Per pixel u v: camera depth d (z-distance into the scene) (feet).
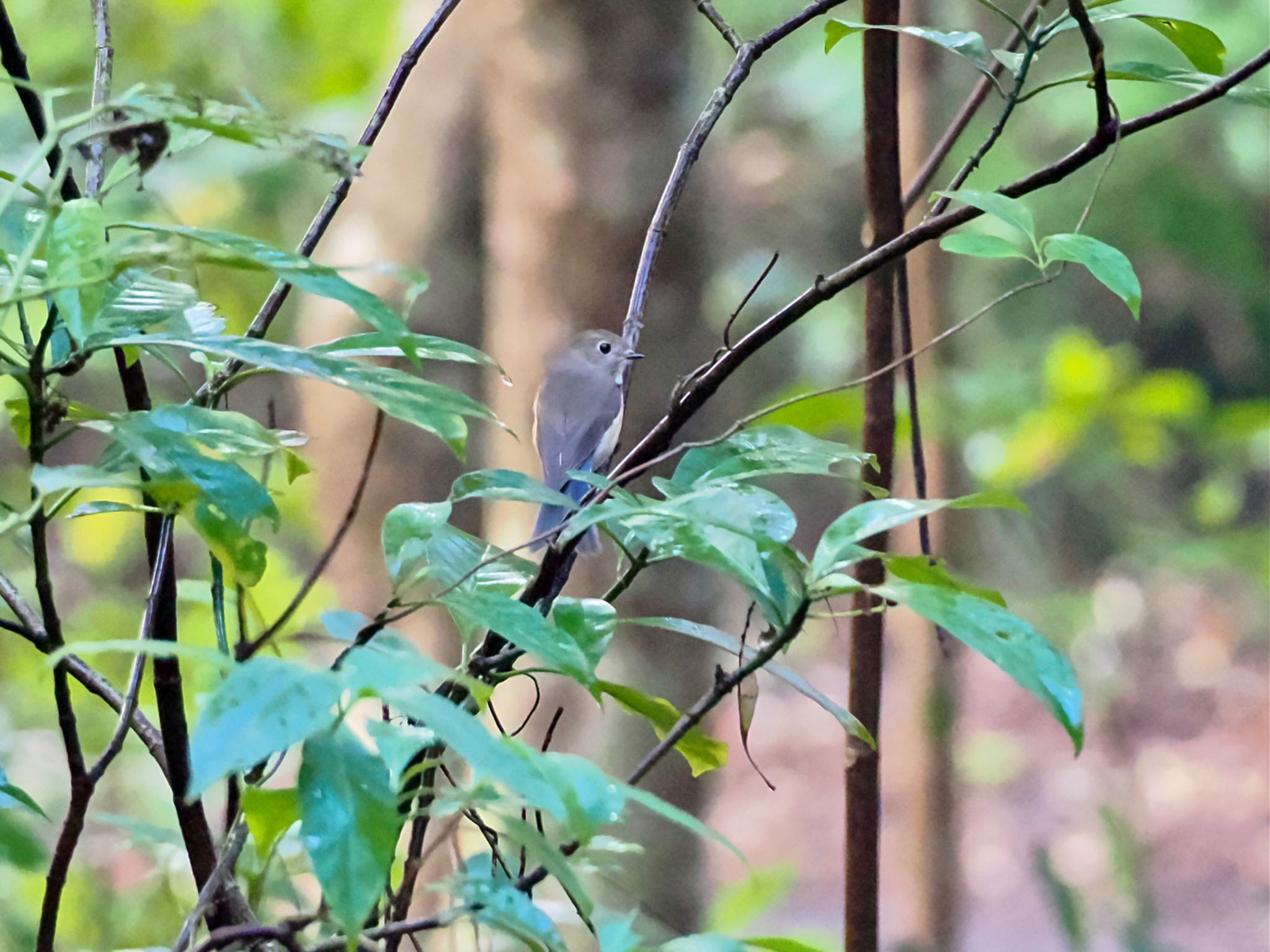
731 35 15.31
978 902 60.80
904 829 46.14
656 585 31.96
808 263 72.64
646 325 32.50
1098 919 39.78
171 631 10.24
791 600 9.81
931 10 31.91
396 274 7.86
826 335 70.79
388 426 36.19
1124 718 68.85
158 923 15.72
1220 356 73.87
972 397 35.60
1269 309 70.38
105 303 9.46
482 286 37.37
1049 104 53.31
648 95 32.53
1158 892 61.52
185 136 10.03
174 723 10.12
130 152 8.79
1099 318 73.20
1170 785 70.90
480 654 11.18
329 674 6.50
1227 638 82.69
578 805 7.18
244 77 45.16
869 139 15.29
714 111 15.03
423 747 8.37
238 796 10.84
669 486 10.41
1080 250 10.92
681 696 32.14
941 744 36.50
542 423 31.50
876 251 11.49
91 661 27.53
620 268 32.65
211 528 8.71
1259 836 65.87
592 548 22.04
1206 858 64.44
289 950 8.03
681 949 8.86
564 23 32.27
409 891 9.46
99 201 8.71
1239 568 58.90
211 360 11.84
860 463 11.73
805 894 63.82
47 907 9.35
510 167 33.19
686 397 11.68
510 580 10.71
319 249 38.78
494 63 33.30
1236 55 51.01
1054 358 35.42
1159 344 74.90
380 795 7.00
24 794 10.61
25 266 7.69
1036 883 61.57
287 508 29.63
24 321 9.55
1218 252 63.67
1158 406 34.88
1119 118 12.46
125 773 28.43
